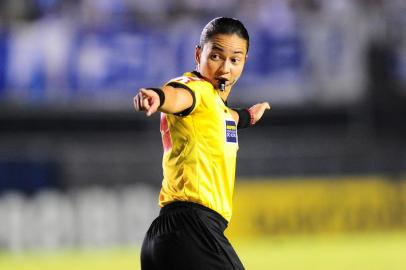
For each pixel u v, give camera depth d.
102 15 78.25
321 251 61.34
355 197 73.44
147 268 16.47
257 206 72.75
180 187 16.14
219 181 16.19
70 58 77.25
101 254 63.12
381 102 79.06
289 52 78.50
